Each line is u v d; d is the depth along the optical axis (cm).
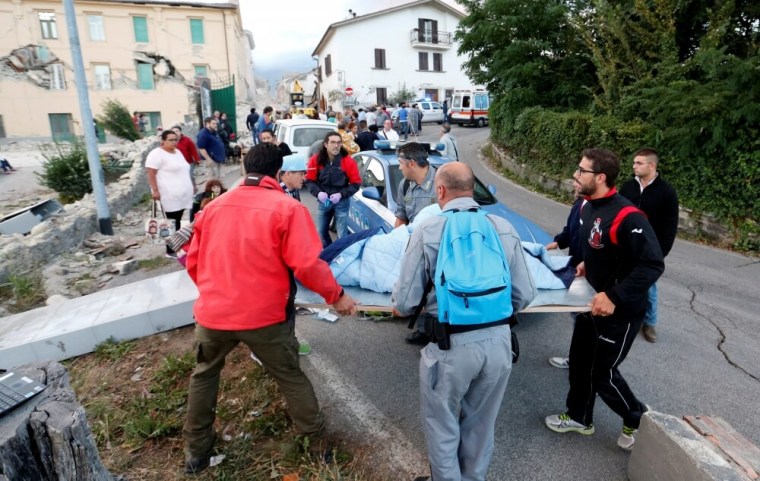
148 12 3153
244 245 237
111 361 381
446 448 222
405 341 426
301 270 238
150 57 3219
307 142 1123
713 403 335
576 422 300
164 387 344
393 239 317
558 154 1045
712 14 841
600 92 1159
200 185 1163
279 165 260
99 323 399
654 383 360
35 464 180
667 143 780
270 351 251
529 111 1167
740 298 523
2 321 422
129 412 319
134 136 2108
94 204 838
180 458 281
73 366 378
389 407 331
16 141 2989
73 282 556
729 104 689
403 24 3769
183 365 366
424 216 327
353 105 3331
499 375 221
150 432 299
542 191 1088
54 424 176
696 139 734
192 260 259
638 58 944
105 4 3080
